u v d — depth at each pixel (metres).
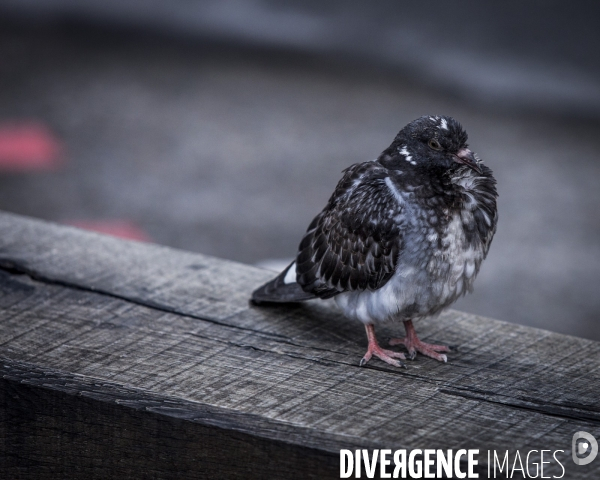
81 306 4.57
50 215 12.34
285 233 12.11
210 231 12.11
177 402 3.69
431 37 18.80
